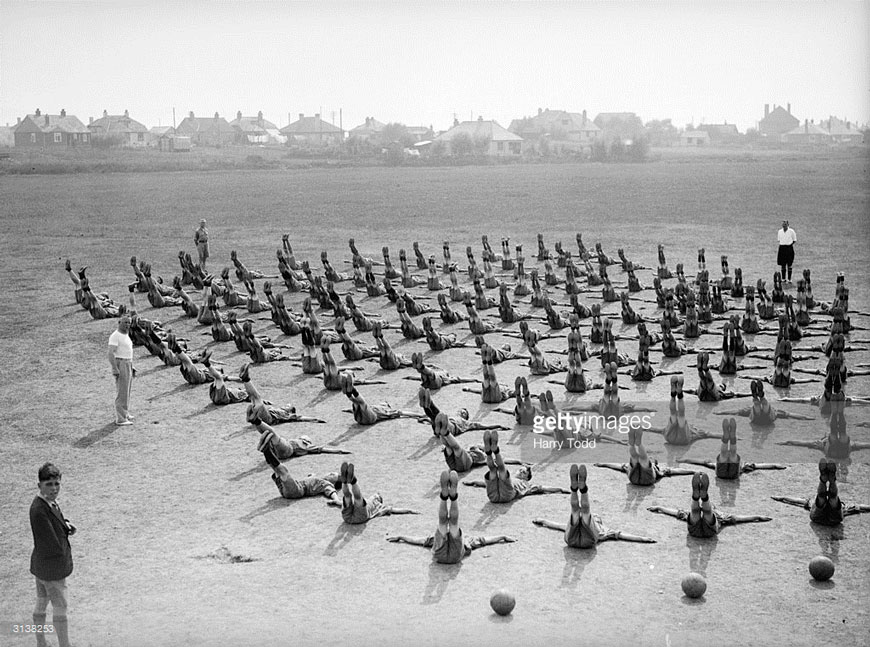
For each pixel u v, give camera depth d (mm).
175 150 168375
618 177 106875
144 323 30953
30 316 37125
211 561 15398
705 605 13523
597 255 43312
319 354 29906
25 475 19656
